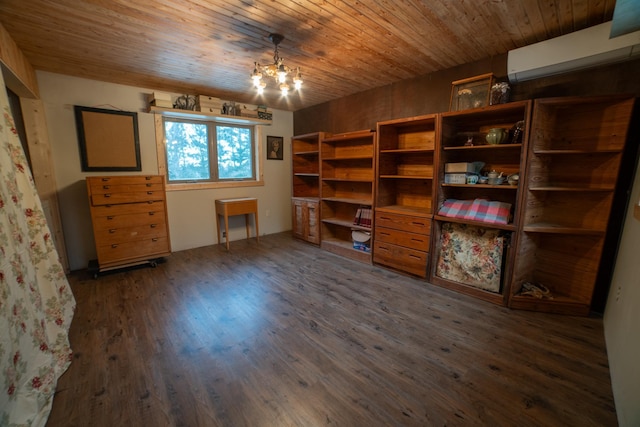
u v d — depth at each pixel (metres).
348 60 2.92
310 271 3.51
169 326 2.29
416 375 1.74
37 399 1.44
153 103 3.79
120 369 1.79
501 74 2.79
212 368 1.80
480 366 1.81
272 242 4.86
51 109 3.26
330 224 4.62
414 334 2.17
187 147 4.39
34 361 1.54
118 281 3.18
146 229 3.54
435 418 1.44
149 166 4.00
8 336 1.32
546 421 1.42
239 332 2.21
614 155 2.24
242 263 3.80
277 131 5.34
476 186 2.72
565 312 2.44
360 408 1.50
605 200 2.30
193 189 4.42
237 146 4.95
